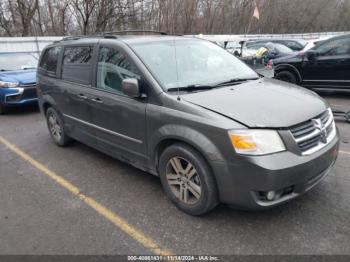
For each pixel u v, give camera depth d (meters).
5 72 8.37
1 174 4.43
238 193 2.80
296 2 36.88
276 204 2.76
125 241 2.91
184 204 3.24
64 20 21.36
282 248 2.72
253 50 13.05
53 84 5.04
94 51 4.18
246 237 2.88
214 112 2.92
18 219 3.31
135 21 21.86
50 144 5.60
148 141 3.46
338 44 8.10
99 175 4.26
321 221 3.04
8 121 7.44
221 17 28.09
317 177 2.96
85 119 4.43
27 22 19.47
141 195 3.68
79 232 3.06
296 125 2.81
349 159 4.43
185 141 3.02
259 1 32.19
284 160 2.66
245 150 2.68
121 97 3.70
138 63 3.51
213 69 3.94
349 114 6.22
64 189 3.92
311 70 8.59
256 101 3.10
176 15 24.64
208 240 2.87
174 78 3.49
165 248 2.80
